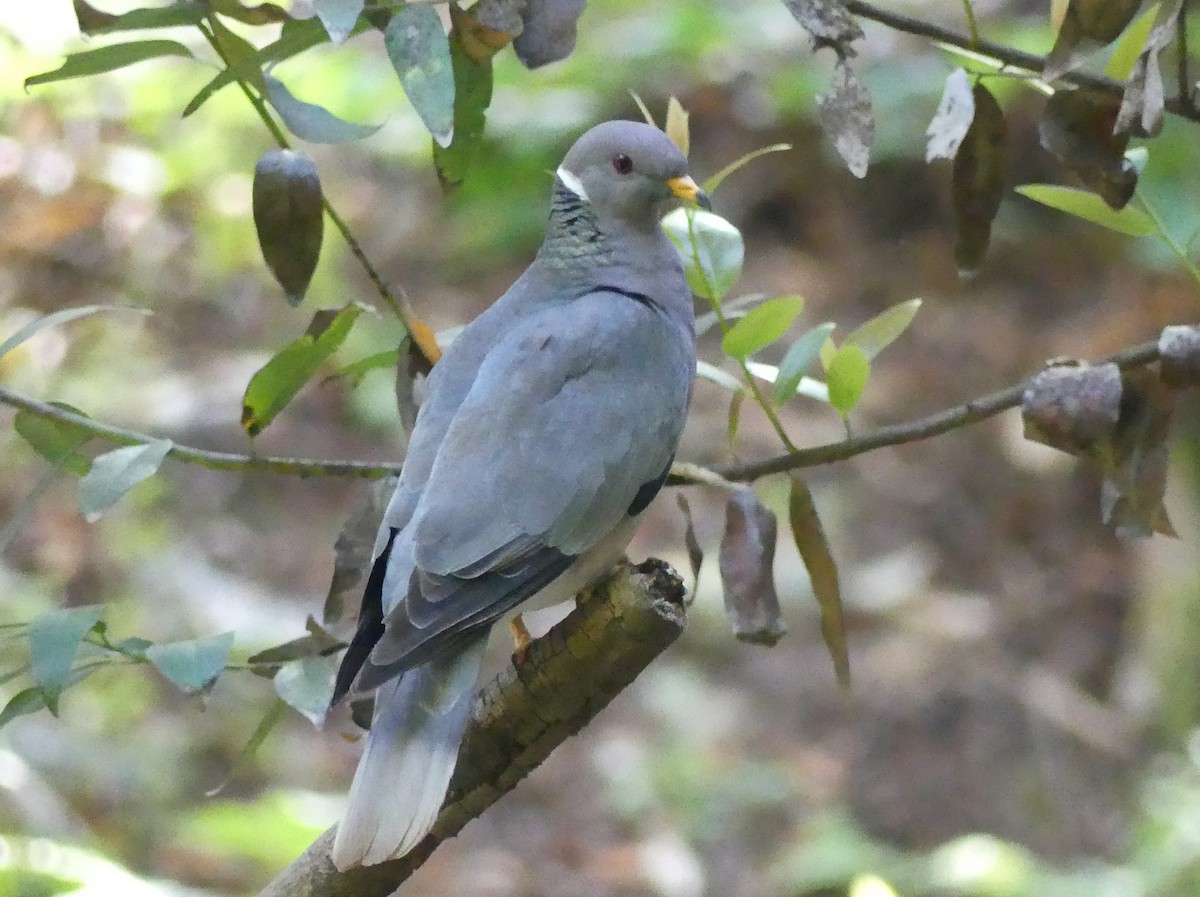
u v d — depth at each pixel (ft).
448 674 15.24
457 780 15.57
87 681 37.06
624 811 39.27
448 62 13.85
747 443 44.57
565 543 16.62
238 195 39.68
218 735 37.91
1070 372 15.58
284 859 31.81
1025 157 48.75
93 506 14.93
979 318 48.80
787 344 47.67
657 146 19.10
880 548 46.06
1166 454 16.28
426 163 48.21
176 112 39.86
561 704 15.12
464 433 16.76
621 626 14.65
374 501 17.20
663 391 17.83
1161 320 45.14
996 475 47.42
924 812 39.50
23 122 35.96
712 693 42.83
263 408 16.43
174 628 38.04
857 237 51.19
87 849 30.27
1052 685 42.19
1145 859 33.88
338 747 39.19
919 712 41.96
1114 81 15.61
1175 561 41.11
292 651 15.98
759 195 51.85
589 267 19.16
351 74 46.16
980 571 45.83
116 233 37.40
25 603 35.14
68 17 35.88
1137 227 16.61
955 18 45.68
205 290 41.93
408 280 49.88
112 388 40.86
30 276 37.17
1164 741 40.42
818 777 40.29
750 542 16.22
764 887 37.11
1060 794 39.78
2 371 36.55
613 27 47.96
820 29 14.89
